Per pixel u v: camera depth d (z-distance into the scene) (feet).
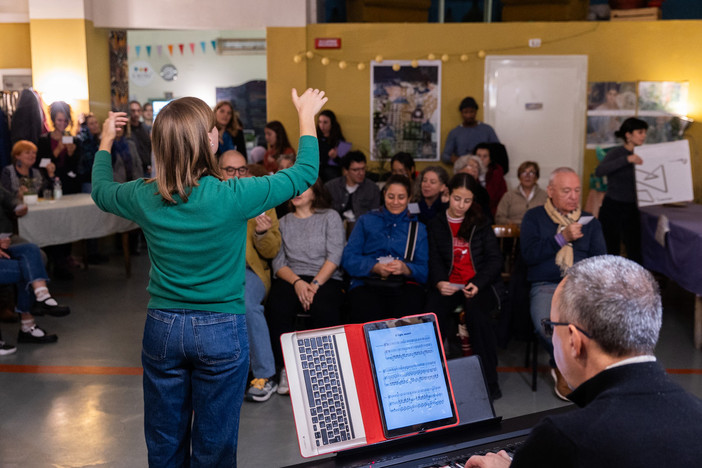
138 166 28.14
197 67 38.32
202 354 6.89
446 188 14.73
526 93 26.76
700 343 16.49
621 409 4.27
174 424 7.24
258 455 11.14
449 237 14.05
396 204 14.21
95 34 27.63
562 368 4.94
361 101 26.94
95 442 11.55
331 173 25.09
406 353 6.91
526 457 4.45
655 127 26.71
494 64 26.66
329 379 6.57
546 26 26.43
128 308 20.40
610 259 4.78
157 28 27.45
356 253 14.15
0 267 16.08
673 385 4.40
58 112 25.80
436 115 26.96
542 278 13.79
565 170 13.82
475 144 26.03
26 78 28.30
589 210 24.07
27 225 19.86
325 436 6.47
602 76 26.63
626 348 4.47
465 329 14.21
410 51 26.71
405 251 14.08
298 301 14.02
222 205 6.74
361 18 27.32
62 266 24.08
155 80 38.37
